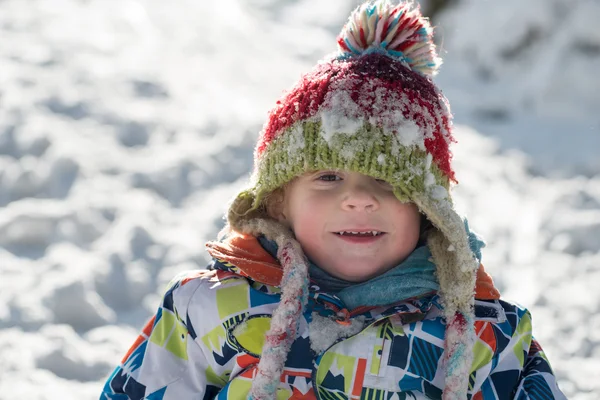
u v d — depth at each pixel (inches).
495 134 308.8
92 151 233.1
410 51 98.5
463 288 93.7
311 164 92.6
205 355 97.8
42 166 219.9
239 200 100.7
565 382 148.3
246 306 96.7
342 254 95.3
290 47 406.6
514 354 99.0
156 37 369.4
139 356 100.1
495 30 378.6
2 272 172.9
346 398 93.4
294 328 91.8
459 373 91.9
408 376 94.2
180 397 98.0
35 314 157.6
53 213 193.9
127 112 265.3
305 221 95.9
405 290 95.8
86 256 182.1
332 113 91.1
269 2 500.1
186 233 200.5
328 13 483.8
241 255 99.0
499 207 236.8
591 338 166.7
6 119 242.5
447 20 398.0
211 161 241.3
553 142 304.7
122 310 168.4
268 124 98.5
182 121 268.4
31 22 340.8
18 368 140.9
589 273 198.5
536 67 351.9
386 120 91.5
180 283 101.1
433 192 93.7
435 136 95.0
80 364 144.7
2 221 189.8
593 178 268.7
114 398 100.1
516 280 192.4
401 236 95.7
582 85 336.5
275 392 90.4
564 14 367.9
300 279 93.1
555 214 229.8
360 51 99.3
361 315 95.5
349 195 93.4
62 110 257.4
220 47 377.7
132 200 211.6
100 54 319.9
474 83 372.8
